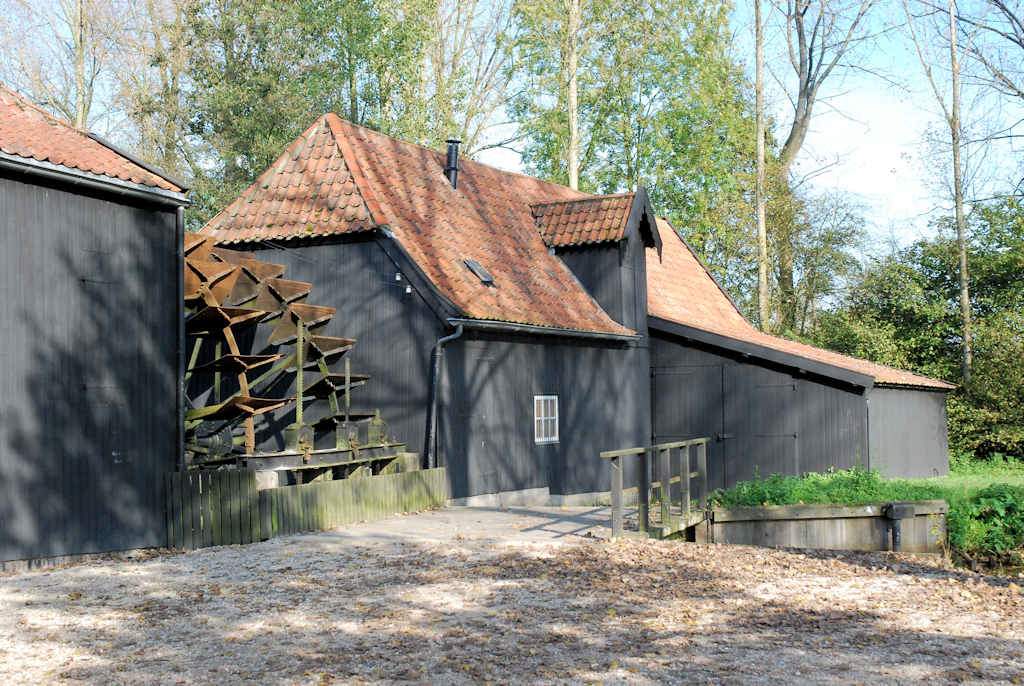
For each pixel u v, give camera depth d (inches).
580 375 851.4
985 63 1222.3
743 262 1566.2
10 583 455.5
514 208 944.3
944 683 311.1
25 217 510.0
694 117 1464.1
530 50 1423.5
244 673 315.6
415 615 387.5
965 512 634.2
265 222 788.6
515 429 780.6
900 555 595.8
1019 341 1191.6
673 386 933.2
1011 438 1151.6
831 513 620.7
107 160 553.0
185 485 560.7
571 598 420.2
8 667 323.0
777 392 886.4
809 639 363.6
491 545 535.8
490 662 327.6
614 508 560.7
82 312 533.0
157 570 480.1
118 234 553.9
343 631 363.9
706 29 1441.9
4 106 576.1
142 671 318.0
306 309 735.7
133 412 554.9
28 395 506.0
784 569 506.9
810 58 1577.3
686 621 387.2
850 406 855.1
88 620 380.5
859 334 1301.7
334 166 798.5
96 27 1311.5
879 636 370.6
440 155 924.6
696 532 639.8
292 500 577.6
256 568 477.4
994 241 1304.1
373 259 747.4
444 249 784.3
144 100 1362.0
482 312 732.7
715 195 1498.5
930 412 1026.7
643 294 935.7
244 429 771.4
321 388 730.2
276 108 1373.0
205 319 723.4
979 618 406.0
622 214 906.7
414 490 679.7
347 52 1507.1
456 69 1581.0
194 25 1384.1
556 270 902.4
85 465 529.0
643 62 1443.2
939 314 1291.8
